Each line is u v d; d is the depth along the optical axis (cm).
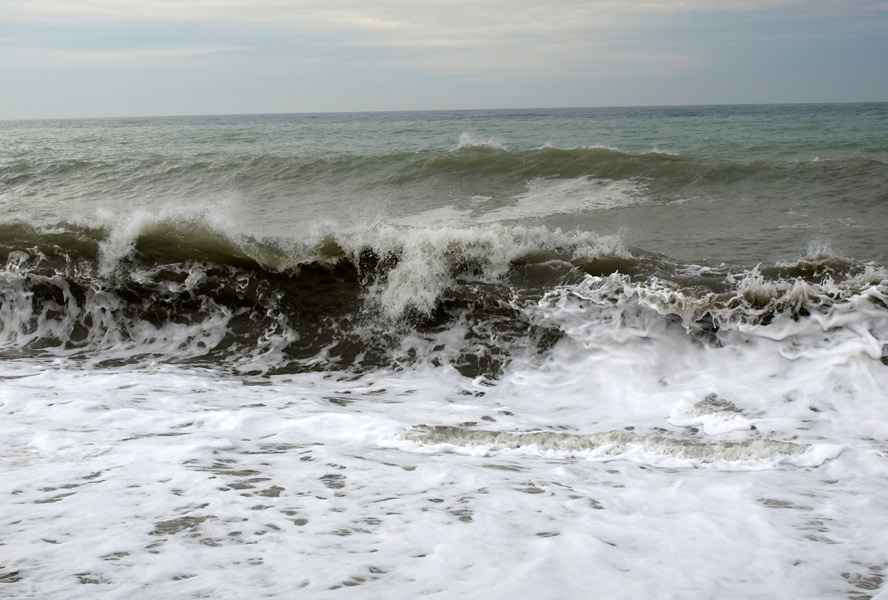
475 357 618
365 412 491
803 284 557
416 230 718
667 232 972
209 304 700
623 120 5081
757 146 2098
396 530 254
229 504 280
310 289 697
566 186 1334
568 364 588
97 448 366
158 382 560
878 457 373
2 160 2048
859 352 513
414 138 2984
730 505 296
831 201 1094
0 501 280
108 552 227
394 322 662
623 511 284
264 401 513
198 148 2689
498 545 240
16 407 465
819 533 262
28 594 194
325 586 203
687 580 214
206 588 200
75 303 714
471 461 369
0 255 729
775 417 460
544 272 675
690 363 556
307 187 1466
